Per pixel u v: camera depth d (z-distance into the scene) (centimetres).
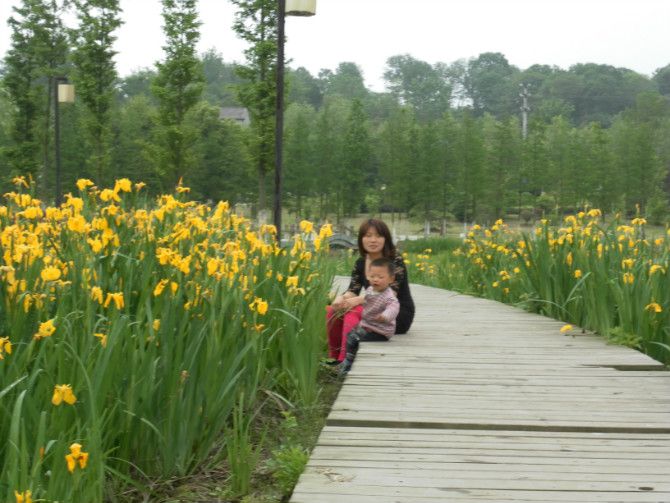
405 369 591
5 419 330
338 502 335
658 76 19062
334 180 7212
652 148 7319
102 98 3984
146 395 390
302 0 1166
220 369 431
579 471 374
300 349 541
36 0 4234
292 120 10312
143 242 505
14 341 372
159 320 408
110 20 3894
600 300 745
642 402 500
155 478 404
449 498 339
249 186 6612
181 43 3716
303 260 636
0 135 5962
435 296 1212
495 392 524
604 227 907
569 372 587
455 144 7062
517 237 1223
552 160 8212
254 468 414
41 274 384
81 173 5578
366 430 442
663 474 371
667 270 682
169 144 3822
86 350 359
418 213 7644
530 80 18475
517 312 959
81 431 335
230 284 485
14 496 279
